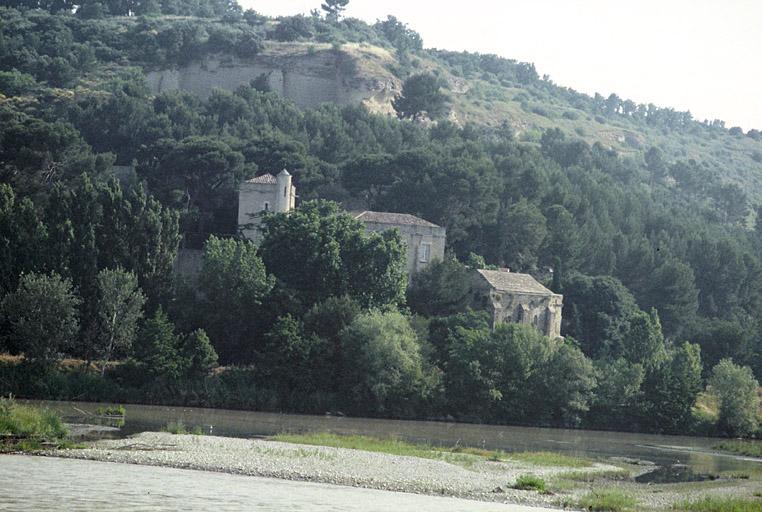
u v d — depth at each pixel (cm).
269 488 8556
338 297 19538
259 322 19250
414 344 18350
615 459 13412
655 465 12988
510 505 8562
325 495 8406
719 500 9319
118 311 17362
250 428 13675
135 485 8225
